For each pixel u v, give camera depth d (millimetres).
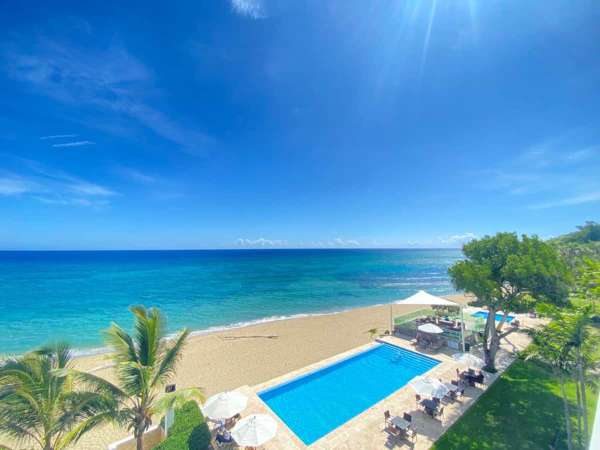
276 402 11789
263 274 66750
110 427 10500
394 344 17094
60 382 6473
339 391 12609
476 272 12219
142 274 64188
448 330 17125
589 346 7289
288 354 18609
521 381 11969
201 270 74000
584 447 7059
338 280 57875
